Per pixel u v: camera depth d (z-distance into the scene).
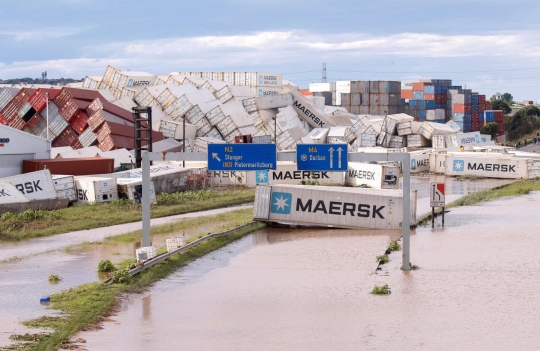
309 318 28.50
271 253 43.41
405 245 37.59
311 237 49.47
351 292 32.84
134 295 32.44
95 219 56.03
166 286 34.47
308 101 136.25
